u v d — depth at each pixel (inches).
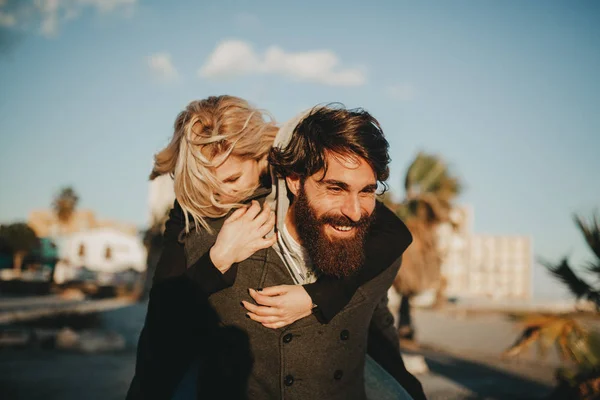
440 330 1056.8
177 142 85.7
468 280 3681.1
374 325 89.5
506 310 1737.2
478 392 445.1
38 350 577.9
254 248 71.1
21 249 2215.8
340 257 66.3
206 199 75.9
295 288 71.7
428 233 713.0
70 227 3169.3
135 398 76.2
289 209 73.2
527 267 3767.2
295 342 74.2
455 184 716.0
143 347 75.4
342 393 79.4
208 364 76.4
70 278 2156.7
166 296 72.9
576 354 293.6
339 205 64.9
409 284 736.3
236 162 79.1
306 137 65.0
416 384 93.7
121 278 2239.2
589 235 292.8
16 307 1124.5
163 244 81.1
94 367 490.9
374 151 63.7
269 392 75.3
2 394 370.6
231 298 72.7
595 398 283.3
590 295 296.0
